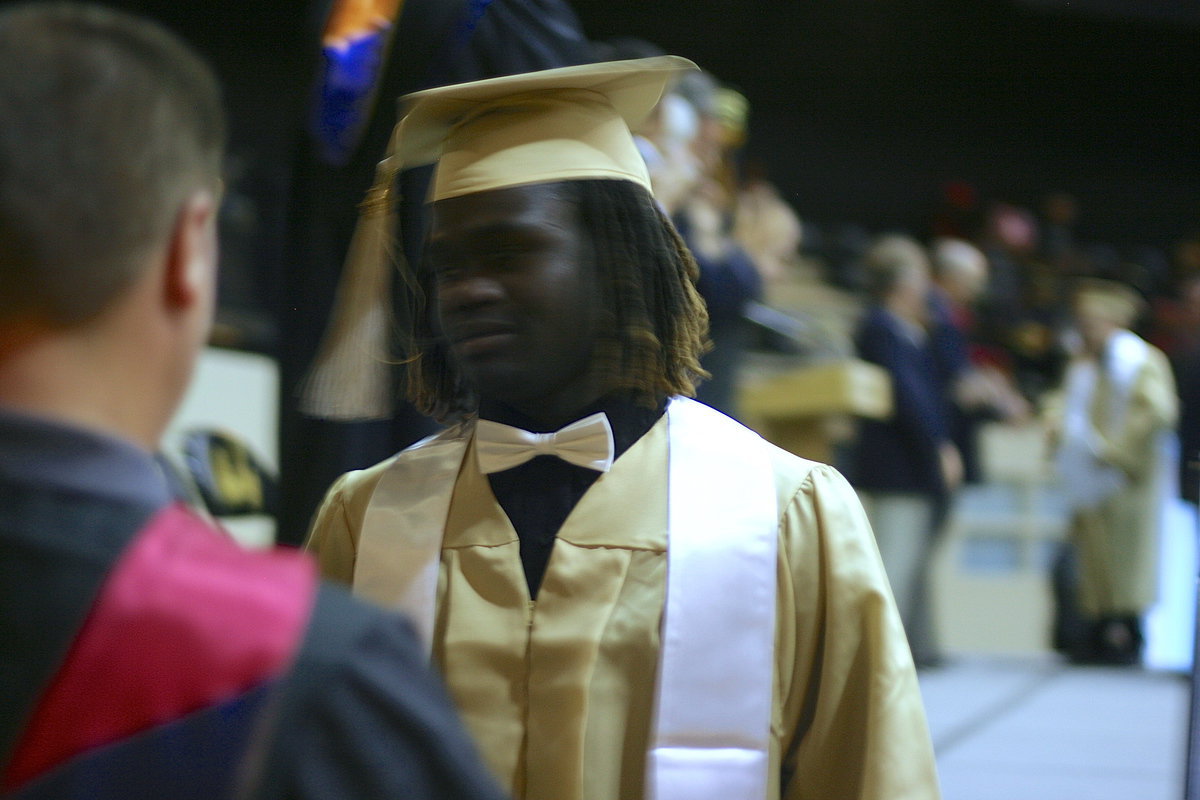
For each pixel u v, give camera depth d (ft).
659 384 6.59
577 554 6.10
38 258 3.58
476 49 10.53
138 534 3.60
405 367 7.88
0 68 3.66
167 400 3.90
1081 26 66.74
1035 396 40.81
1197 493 10.94
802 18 64.54
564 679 5.86
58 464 3.59
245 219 28.27
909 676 6.17
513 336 6.22
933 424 22.81
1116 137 71.77
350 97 10.59
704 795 5.75
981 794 15.03
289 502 10.93
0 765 3.36
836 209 67.41
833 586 6.21
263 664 3.47
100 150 3.62
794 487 6.33
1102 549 29.45
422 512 6.45
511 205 6.23
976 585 29.53
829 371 22.38
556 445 6.29
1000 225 48.34
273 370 18.72
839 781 6.19
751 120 67.36
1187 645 29.60
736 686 5.89
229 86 49.85
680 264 6.81
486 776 3.68
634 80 6.48
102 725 3.38
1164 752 17.74
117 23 3.93
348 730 3.49
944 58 67.77
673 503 6.15
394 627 3.71
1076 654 29.73
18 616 3.45
